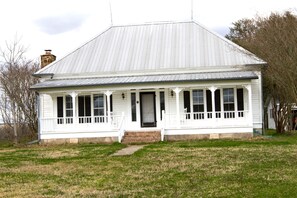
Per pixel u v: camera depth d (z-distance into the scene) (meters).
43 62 34.81
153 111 28.61
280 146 20.22
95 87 27.50
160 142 25.23
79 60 31.38
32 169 15.90
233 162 15.34
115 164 16.27
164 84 26.97
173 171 13.98
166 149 20.78
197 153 18.56
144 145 23.92
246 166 14.28
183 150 20.03
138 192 10.93
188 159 16.69
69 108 29.38
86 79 29.59
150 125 28.55
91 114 29.09
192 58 29.67
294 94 24.44
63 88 27.67
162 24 33.91
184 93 28.25
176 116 27.56
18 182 13.16
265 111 46.44
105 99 29.05
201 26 32.94
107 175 13.77
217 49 30.30
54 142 27.69
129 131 27.33
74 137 27.47
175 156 17.83
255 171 13.20
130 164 16.06
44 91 28.06
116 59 30.83
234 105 27.73
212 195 10.17
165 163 15.88
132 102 28.83
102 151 21.16
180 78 27.12
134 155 18.91
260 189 10.54
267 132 33.88
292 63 23.89
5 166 17.05
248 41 40.50
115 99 29.03
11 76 38.69
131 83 27.06
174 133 26.70
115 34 33.66
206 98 28.03
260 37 31.41
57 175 14.26
